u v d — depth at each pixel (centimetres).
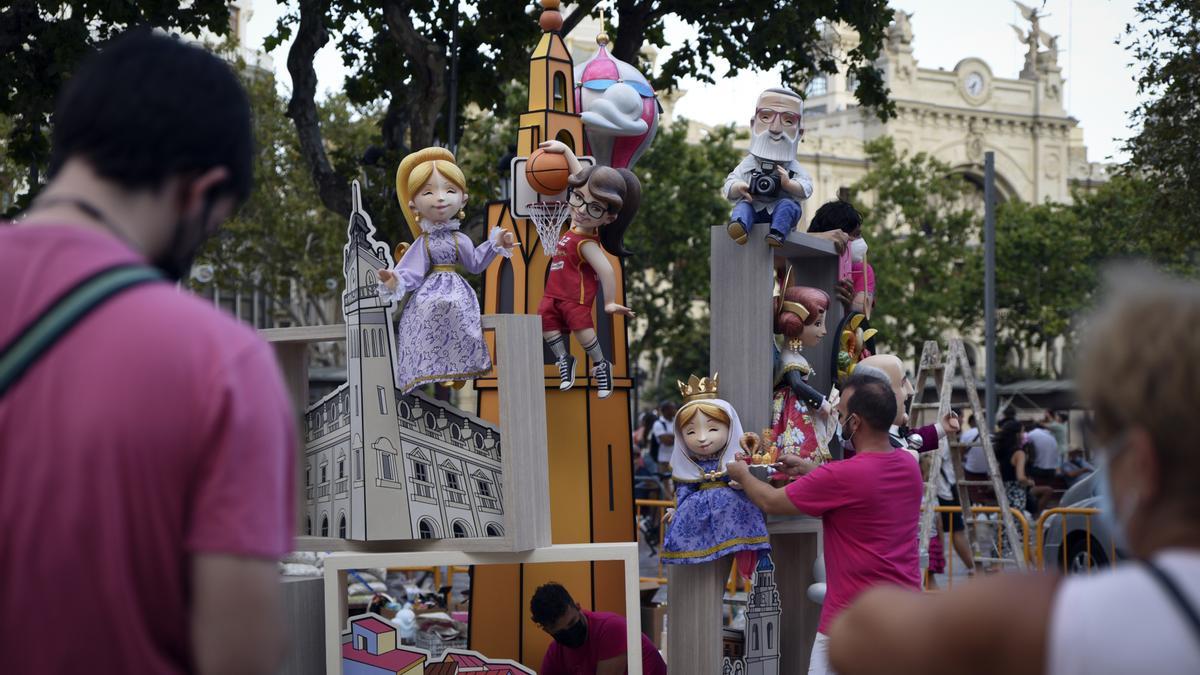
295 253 3111
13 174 1986
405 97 1413
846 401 492
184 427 165
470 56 1427
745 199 568
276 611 171
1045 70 6303
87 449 163
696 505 543
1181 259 1884
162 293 173
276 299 3400
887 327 4400
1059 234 4406
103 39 1248
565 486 612
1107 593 147
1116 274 167
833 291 648
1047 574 158
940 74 6119
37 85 1249
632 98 650
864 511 470
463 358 486
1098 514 967
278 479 171
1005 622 151
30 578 163
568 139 633
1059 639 147
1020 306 4534
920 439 666
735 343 572
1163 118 1791
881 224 4569
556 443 614
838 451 625
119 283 171
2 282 172
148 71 184
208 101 186
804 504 476
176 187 184
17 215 1281
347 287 496
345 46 1444
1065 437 2366
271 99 2942
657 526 1691
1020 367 4638
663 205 3600
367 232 489
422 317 488
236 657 165
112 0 1212
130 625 164
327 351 3962
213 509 164
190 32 1292
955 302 4375
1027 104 6275
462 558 483
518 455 481
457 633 864
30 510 163
